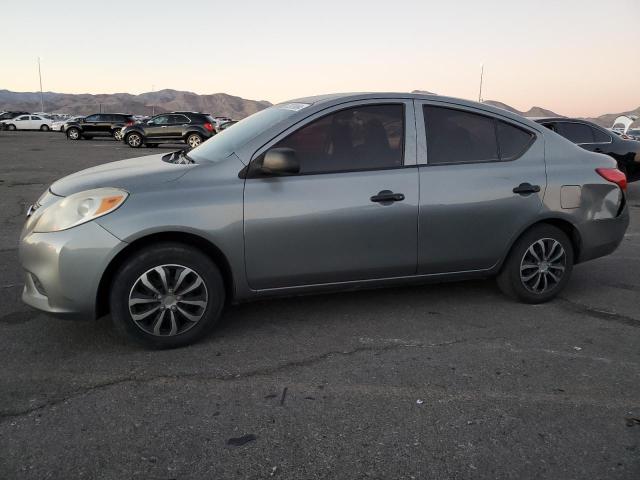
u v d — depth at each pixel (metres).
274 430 2.57
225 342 3.57
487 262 4.12
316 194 3.59
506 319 4.02
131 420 2.64
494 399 2.87
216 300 3.49
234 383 3.03
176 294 3.38
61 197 3.39
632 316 4.11
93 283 3.21
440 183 3.87
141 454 2.38
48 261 3.20
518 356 3.40
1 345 3.47
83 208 3.24
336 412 2.73
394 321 3.96
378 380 3.07
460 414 2.72
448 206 3.88
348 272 3.76
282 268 3.61
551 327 3.88
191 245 3.41
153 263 3.30
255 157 3.54
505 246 4.11
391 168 3.79
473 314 4.11
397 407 2.79
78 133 29.91
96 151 20.86
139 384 3.00
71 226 3.20
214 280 3.46
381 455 2.39
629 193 10.98
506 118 4.20
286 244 3.57
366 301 4.37
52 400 2.81
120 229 3.21
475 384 3.03
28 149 21.52
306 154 3.65
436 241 3.91
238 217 3.43
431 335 3.71
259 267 3.56
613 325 3.93
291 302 4.33
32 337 3.61
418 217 3.82
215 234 3.38
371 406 2.79
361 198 3.67
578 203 4.24
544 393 2.94
